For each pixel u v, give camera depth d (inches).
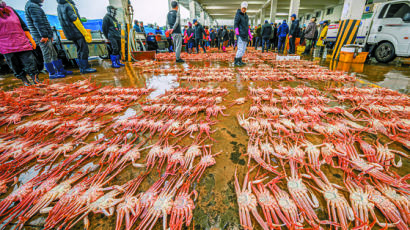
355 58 248.7
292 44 386.0
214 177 49.0
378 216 37.1
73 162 55.4
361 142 57.6
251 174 49.8
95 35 356.8
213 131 68.9
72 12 175.0
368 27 270.4
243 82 148.4
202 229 36.1
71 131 72.2
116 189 43.7
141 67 243.8
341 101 100.2
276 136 65.8
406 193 40.1
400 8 224.1
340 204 38.3
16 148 61.0
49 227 36.8
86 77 185.2
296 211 37.0
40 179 47.9
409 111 80.6
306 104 93.5
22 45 142.0
